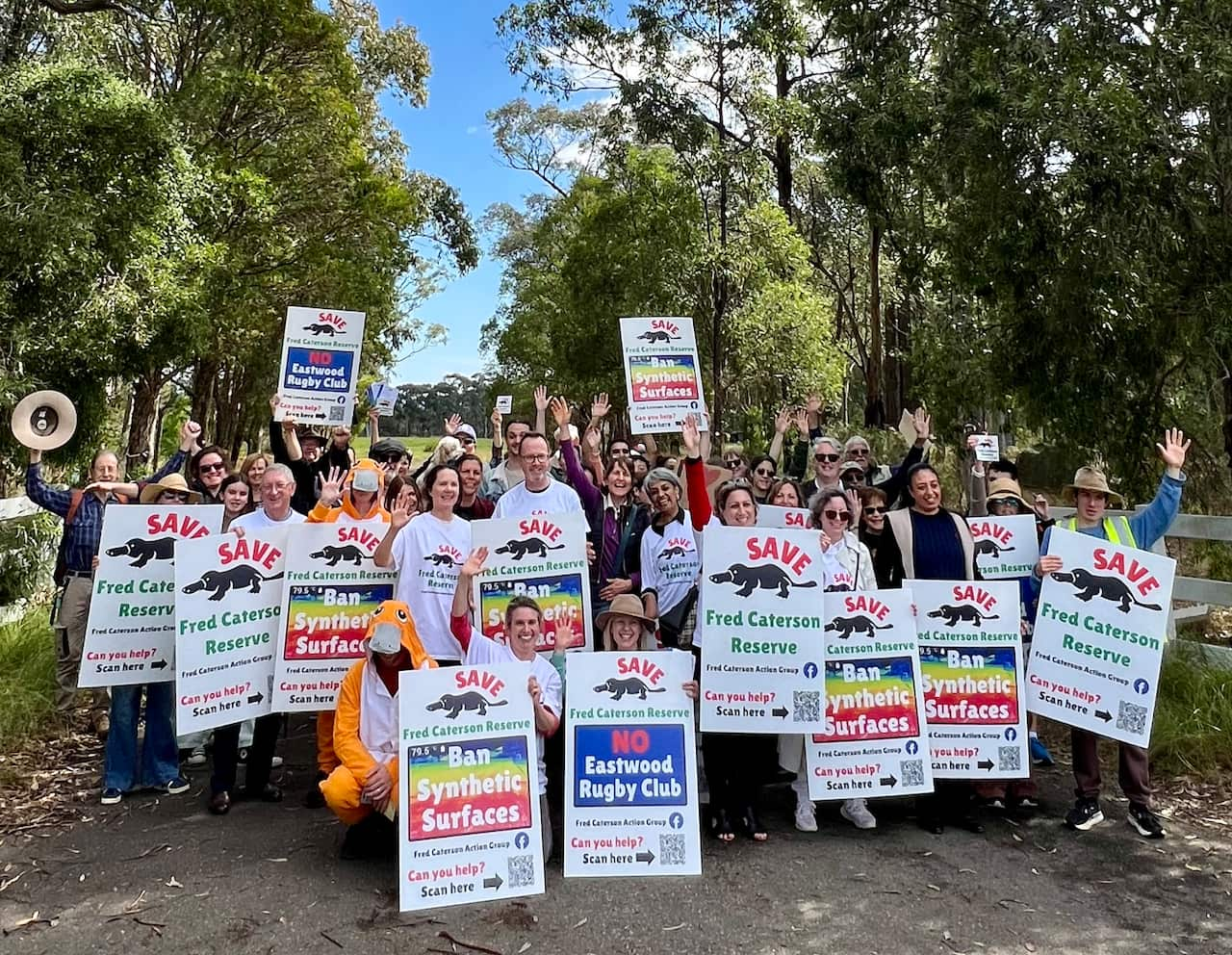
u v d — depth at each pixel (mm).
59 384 10594
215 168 15242
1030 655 5301
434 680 4406
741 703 4863
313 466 7836
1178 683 6738
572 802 4535
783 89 18656
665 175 17125
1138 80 8219
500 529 5391
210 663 5184
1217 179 7918
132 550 5523
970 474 9492
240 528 5398
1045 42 8656
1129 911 4199
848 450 7906
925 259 11102
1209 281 7871
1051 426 9172
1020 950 3840
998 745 5141
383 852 4754
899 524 5664
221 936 3906
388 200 19156
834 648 5113
